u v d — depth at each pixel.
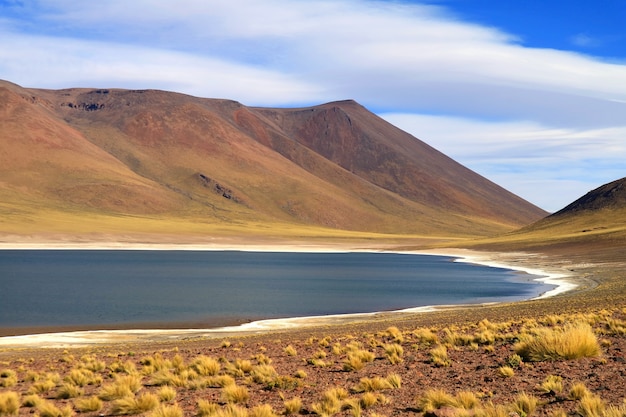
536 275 81.25
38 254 132.25
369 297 58.00
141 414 12.26
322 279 80.19
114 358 21.22
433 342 19.80
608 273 73.12
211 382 14.88
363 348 20.08
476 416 9.77
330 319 40.97
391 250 179.12
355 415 10.74
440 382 13.31
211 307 50.00
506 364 14.31
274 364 17.70
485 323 24.53
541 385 11.82
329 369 16.27
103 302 53.22
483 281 75.06
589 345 14.41
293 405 11.53
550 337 14.99
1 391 15.44
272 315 45.03
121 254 141.12
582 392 10.65
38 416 12.21
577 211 190.62
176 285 70.00
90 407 12.81
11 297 56.41
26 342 31.52
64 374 18.09
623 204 178.38
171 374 15.66
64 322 41.28
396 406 11.41
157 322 41.25
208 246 178.62
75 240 166.38
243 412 10.80
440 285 70.56
